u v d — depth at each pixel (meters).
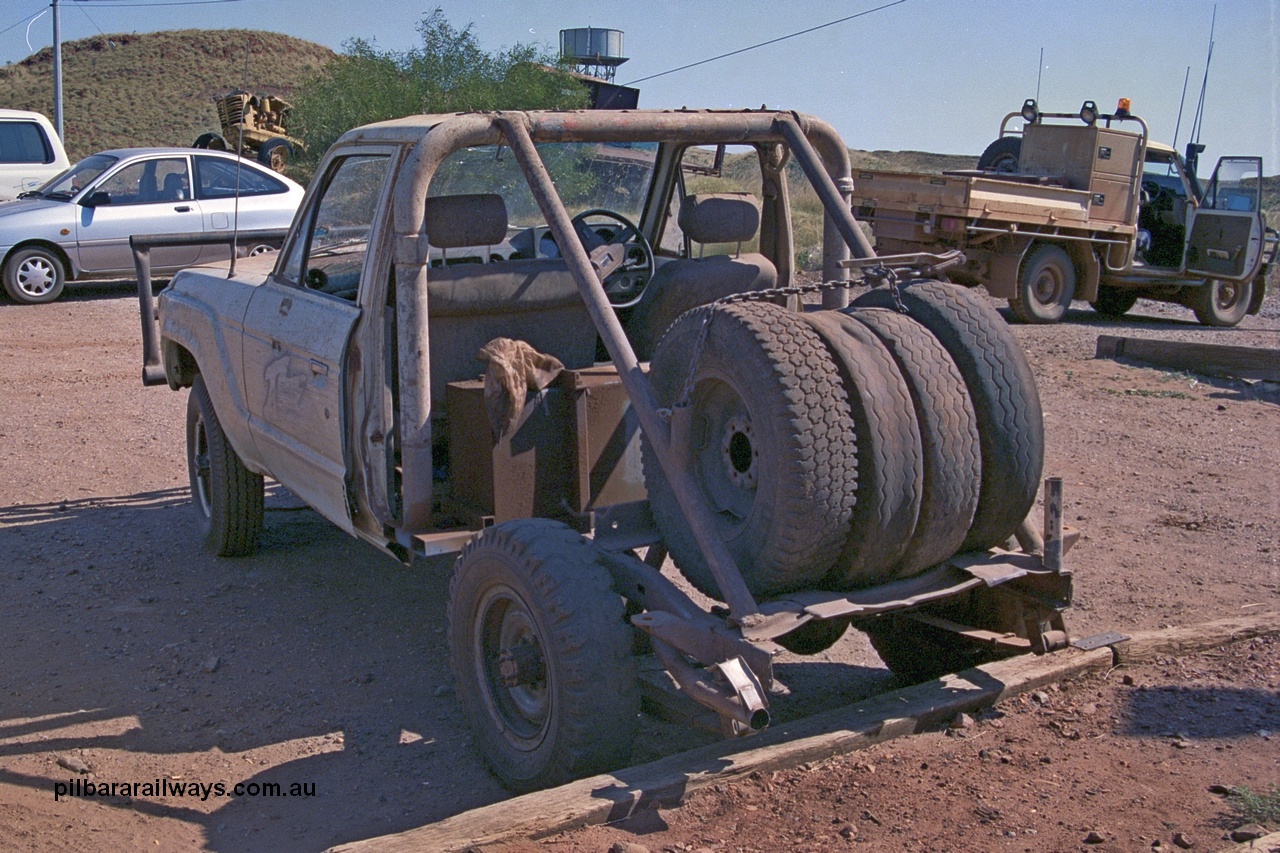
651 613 3.65
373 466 4.39
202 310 5.94
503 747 3.98
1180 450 8.49
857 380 3.59
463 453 4.31
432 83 22.61
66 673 4.89
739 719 3.30
